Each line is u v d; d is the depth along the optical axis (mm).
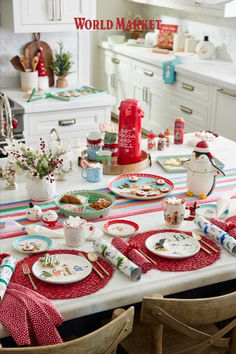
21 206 2281
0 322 1551
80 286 1710
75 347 1425
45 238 1988
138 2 6215
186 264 1854
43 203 2307
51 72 4520
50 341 1574
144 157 2811
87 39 4582
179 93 5039
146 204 2330
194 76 4684
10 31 4262
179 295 2250
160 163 2766
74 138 4230
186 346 1918
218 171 2342
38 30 4098
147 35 6105
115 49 6129
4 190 2439
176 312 1577
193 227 2141
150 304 1552
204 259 1892
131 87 6008
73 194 2352
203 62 5188
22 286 1674
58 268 1795
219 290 2350
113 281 1748
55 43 4469
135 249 1866
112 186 2473
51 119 4074
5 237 2025
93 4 4230
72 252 1916
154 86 5496
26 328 1529
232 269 1865
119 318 1487
